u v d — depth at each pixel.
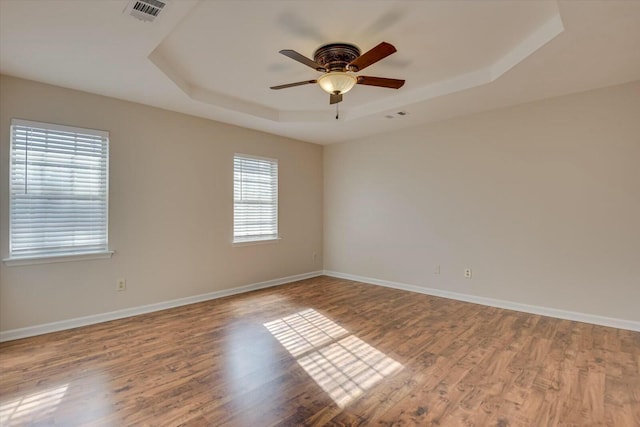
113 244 3.39
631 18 1.98
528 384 2.13
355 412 1.85
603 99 3.17
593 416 1.81
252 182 4.71
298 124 4.37
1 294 2.80
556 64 2.64
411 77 3.19
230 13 2.11
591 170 3.25
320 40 2.47
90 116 3.24
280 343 2.81
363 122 4.32
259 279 4.79
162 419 1.79
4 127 2.80
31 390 2.07
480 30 2.35
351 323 3.30
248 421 1.77
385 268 4.94
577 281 3.33
